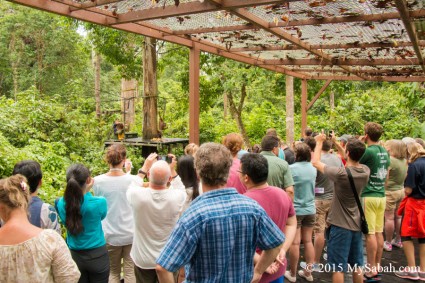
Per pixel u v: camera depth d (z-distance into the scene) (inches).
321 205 165.5
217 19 169.8
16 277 66.2
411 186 150.7
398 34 181.8
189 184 124.6
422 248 153.5
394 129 484.7
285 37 181.2
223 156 67.9
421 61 222.1
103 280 110.2
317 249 164.4
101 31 411.2
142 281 115.0
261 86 636.1
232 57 254.5
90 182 109.0
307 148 150.6
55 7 140.2
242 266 66.0
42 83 913.5
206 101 509.0
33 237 67.9
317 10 147.4
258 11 147.5
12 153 212.5
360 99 564.4
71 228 103.2
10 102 335.0
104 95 1039.0
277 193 93.6
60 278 70.1
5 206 67.9
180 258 62.5
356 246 126.9
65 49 909.2
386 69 313.3
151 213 108.4
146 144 336.8
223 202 65.9
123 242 127.4
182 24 180.1
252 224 66.6
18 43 895.7
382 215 151.3
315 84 513.3
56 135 327.3
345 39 200.8
